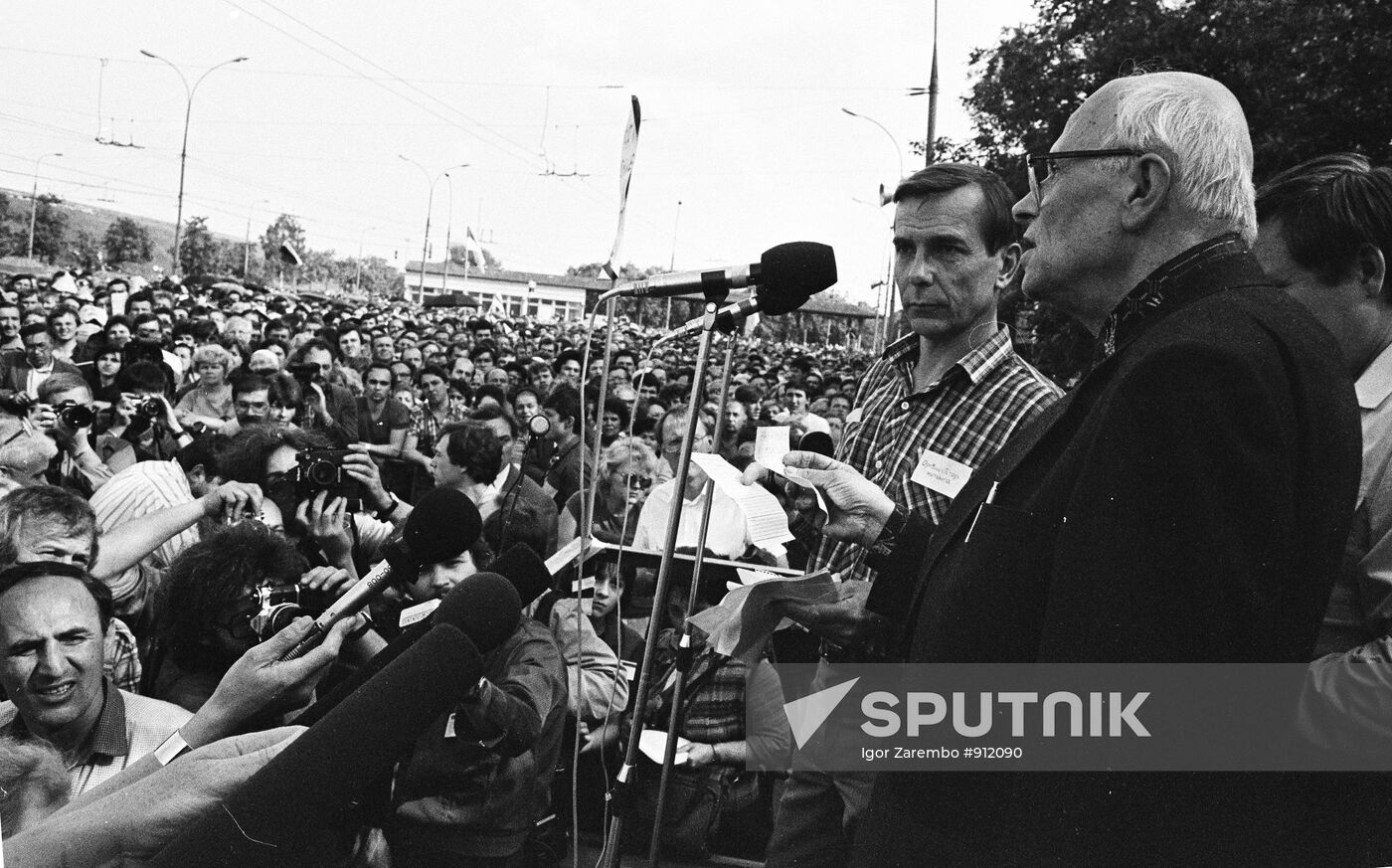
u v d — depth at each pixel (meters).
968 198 2.60
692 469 4.87
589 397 7.86
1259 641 1.18
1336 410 1.29
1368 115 10.71
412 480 7.70
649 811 3.69
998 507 1.50
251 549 2.57
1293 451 1.24
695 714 3.66
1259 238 2.07
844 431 3.14
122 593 3.35
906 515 2.16
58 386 5.33
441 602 1.21
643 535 5.05
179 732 1.63
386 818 1.98
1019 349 10.64
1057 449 1.51
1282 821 1.33
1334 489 1.27
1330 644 1.78
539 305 86.25
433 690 1.11
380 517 3.93
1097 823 1.22
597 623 4.13
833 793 2.75
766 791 3.84
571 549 3.38
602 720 3.67
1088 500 1.27
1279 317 1.33
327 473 3.61
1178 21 11.81
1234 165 1.45
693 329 2.48
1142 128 1.46
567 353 12.38
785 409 12.31
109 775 2.19
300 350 10.44
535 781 2.94
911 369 2.89
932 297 2.61
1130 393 1.25
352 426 8.71
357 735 1.06
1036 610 1.43
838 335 61.03
